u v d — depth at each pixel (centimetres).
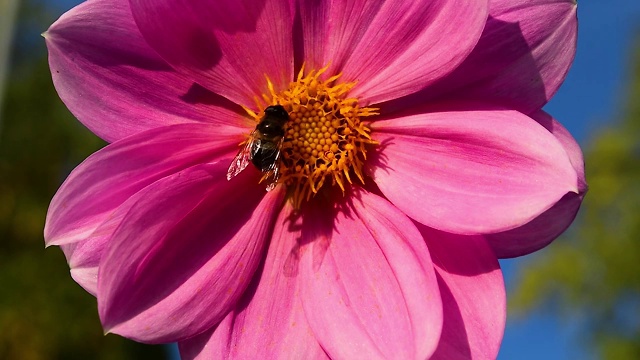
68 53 20
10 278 98
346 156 22
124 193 20
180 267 20
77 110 21
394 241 21
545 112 21
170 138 20
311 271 21
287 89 22
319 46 22
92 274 20
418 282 20
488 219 20
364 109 22
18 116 114
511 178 20
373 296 21
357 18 21
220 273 21
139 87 21
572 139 21
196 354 20
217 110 22
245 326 21
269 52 21
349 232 22
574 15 21
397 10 21
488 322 20
